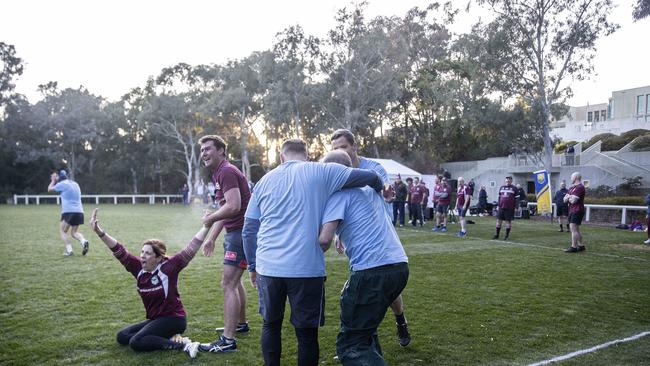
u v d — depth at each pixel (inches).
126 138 1982.0
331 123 1555.1
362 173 137.2
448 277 308.5
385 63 1510.8
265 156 1948.8
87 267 331.3
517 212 900.0
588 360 163.9
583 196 432.8
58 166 1808.6
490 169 1378.0
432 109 1658.5
